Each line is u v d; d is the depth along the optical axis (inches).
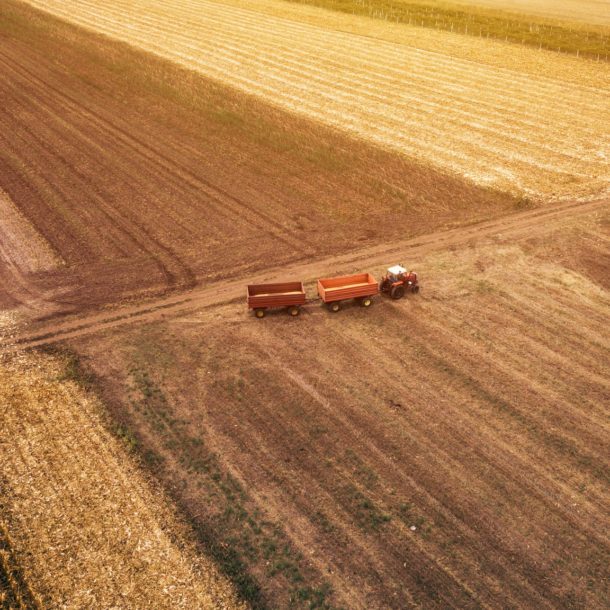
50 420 796.0
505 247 1258.6
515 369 898.7
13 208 1378.0
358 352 934.4
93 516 661.9
